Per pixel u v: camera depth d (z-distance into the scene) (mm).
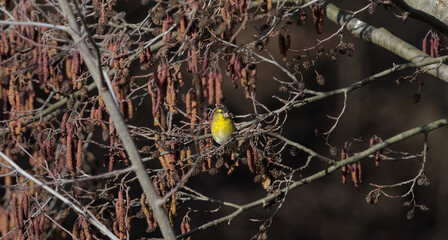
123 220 8344
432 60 9359
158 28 8555
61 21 9484
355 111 33094
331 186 30188
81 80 9391
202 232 27000
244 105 31484
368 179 30312
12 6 11281
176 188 7078
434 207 28891
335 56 8805
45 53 8930
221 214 27875
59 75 11055
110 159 8727
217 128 9062
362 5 31797
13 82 10266
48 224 10617
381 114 32969
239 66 7527
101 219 8906
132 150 7195
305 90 9094
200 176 29891
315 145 32188
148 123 20281
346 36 32688
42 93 14602
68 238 15266
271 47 31484
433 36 10117
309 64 8750
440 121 9695
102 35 9047
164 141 8805
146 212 8570
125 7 18031
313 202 29359
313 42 31375
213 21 7965
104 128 8875
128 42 9094
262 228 9359
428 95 33062
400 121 32500
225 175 30391
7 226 9875
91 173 10180
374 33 10625
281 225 28203
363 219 28703
